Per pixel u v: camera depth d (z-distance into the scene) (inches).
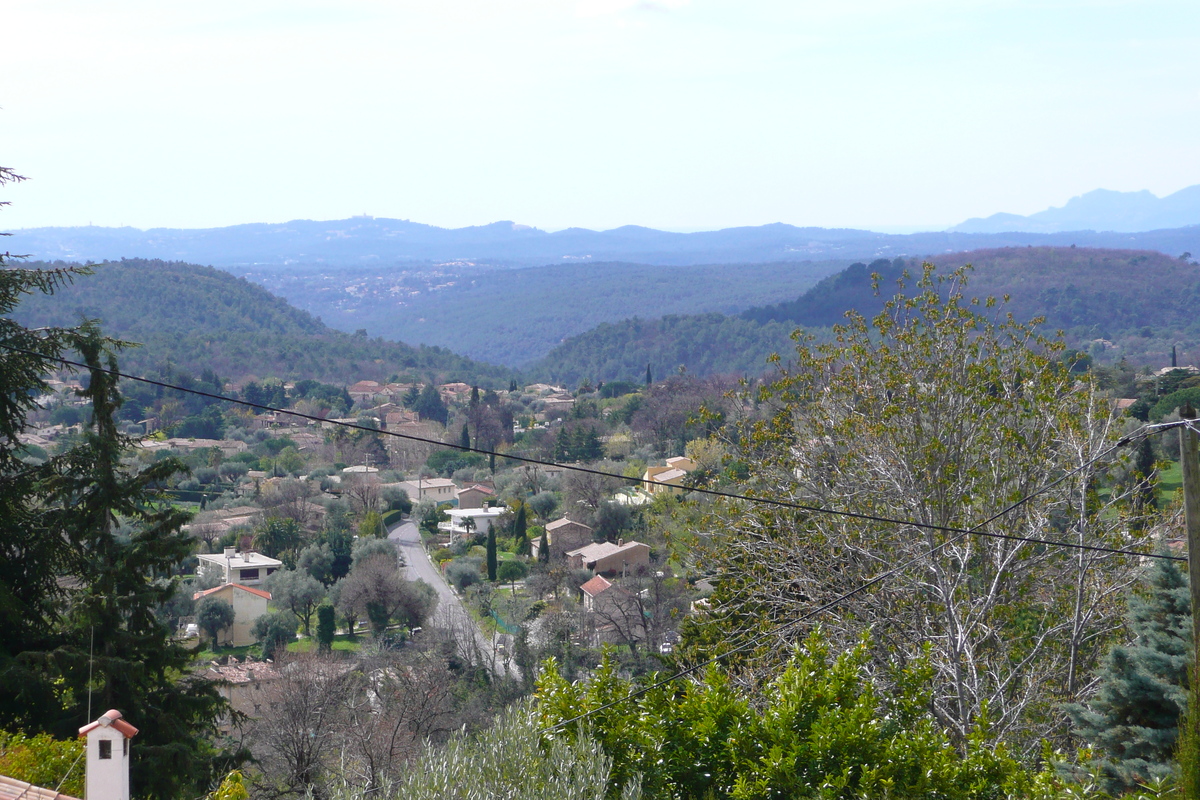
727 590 725.3
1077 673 642.2
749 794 328.8
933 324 693.3
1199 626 333.1
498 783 295.6
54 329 594.6
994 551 641.6
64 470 590.2
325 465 4296.3
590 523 2878.9
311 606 2295.8
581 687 382.9
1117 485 684.1
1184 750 326.3
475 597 2313.0
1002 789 348.2
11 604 563.2
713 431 755.4
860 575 671.8
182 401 5777.6
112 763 299.1
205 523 2984.7
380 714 1091.9
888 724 374.0
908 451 666.8
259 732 981.2
